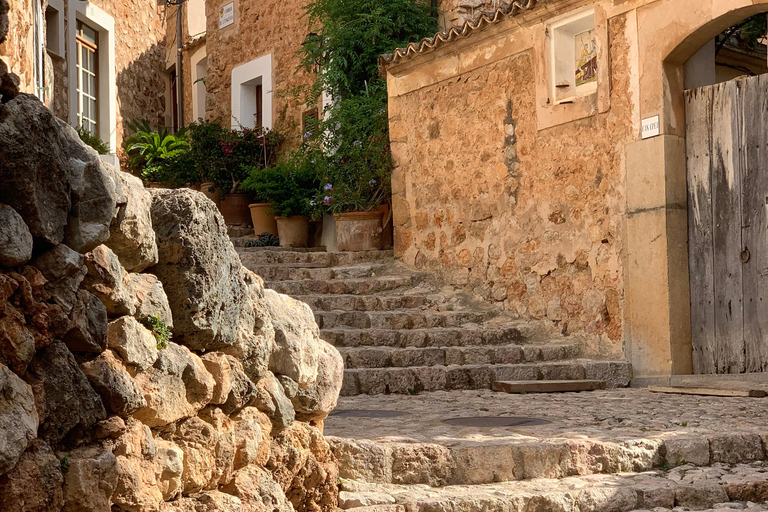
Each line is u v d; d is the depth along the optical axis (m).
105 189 2.61
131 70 17.53
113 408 2.60
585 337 9.02
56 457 2.37
